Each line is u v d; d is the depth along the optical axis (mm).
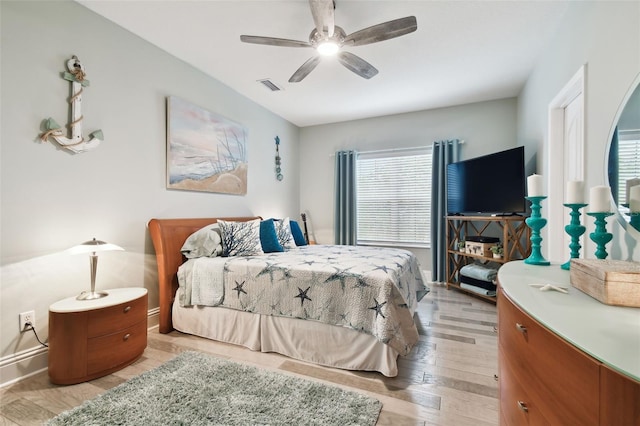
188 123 2932
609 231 1457
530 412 804
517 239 3160
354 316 1873
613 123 1396
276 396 1580
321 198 5031
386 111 4359
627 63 1310
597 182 1589
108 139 2271
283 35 2471
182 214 2918
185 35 2486
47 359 1884
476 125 4000
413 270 2721
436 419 1419
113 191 2312
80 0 2051
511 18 2229
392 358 1757
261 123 4129
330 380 1768
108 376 1818
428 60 2869
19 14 1787
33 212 1851
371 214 4715
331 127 4926
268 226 2994
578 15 1879
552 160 2457
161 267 2510
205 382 1712
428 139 4273
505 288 1083
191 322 2457
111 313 1848
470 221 3996
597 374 555
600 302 900
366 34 1983
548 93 2537
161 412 1447
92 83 2162
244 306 2240
